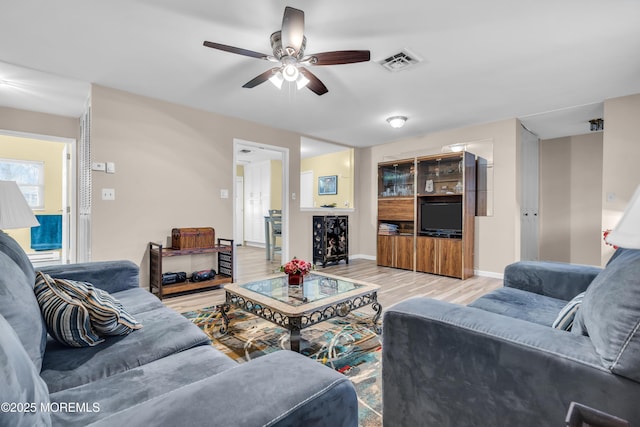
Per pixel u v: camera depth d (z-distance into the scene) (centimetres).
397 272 486
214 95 343
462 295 355
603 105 365
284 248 498
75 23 214
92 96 312
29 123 387
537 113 402
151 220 353
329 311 208
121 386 100
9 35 229
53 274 182
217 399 63
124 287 210
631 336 74
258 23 214
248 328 252
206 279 372
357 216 633
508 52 250
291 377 72
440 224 470
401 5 194
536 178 518
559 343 87
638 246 69
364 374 184
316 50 246
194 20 211
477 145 459
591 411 59
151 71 286
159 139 357
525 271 207
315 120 436
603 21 209
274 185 786
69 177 426
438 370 105
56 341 132
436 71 283
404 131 498
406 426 114
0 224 158
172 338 135
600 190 488
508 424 90
